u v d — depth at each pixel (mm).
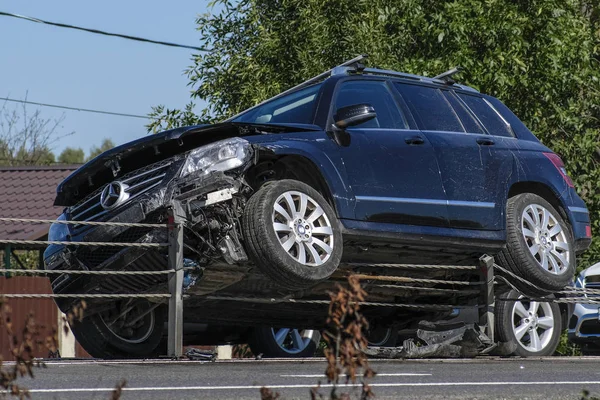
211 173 13023
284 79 28109
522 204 16562
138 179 13750
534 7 28609
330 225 13578
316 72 27266
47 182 38062
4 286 32375
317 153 13891
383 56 27594
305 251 13320
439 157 15320
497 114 17375
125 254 13578
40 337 5828
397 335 18016
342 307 5703
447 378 10172
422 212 14852
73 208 14570
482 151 16078
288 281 13109
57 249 14555
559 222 17047
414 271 16156
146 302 14641
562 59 28328
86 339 14906
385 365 12914
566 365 13797
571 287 17547
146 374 10383
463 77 27453
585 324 23000
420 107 15852
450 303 17031
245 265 13570
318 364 12734
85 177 14305
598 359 16125
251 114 15836
